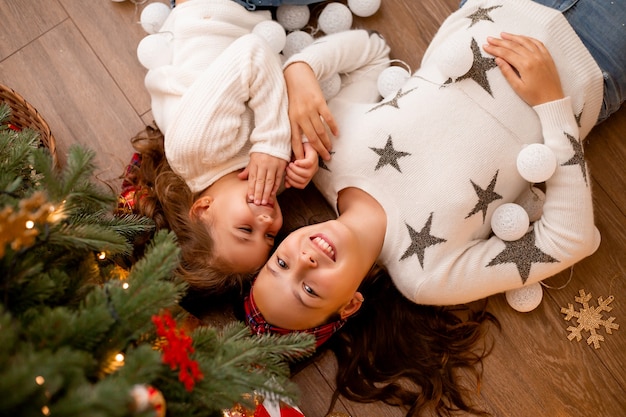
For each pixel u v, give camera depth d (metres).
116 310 0.68
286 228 1.35
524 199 1.24
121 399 0.55
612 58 1.18
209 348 0.77
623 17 1.15
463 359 1.30
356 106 1.22
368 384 1.28
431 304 1.21
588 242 1.15
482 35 1.16
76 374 0.60
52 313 0.63
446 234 1.15
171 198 1.18
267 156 1.13
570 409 1.30
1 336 0.57
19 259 0.70
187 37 1.20
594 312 1.31
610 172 1.34
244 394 0.84
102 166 1.37
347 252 1.06
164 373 0.70
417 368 1.28
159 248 0.72
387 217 1.16
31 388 0.53
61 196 0.74
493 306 1.33
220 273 1.14
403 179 1.15
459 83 1.15
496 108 1.14
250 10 1.30
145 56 1.20
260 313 1.09
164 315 0.68
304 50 1.21
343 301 1.09
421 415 1.29
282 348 0.81
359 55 1.28
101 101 1.38
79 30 1.39
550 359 1.31
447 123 1.14
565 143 1.12
